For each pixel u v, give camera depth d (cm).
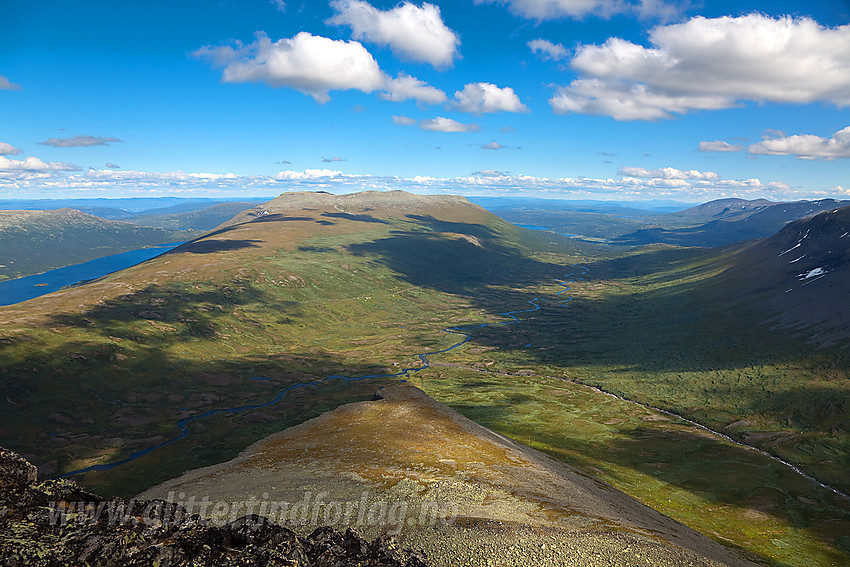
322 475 6072
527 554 3578
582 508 5009
